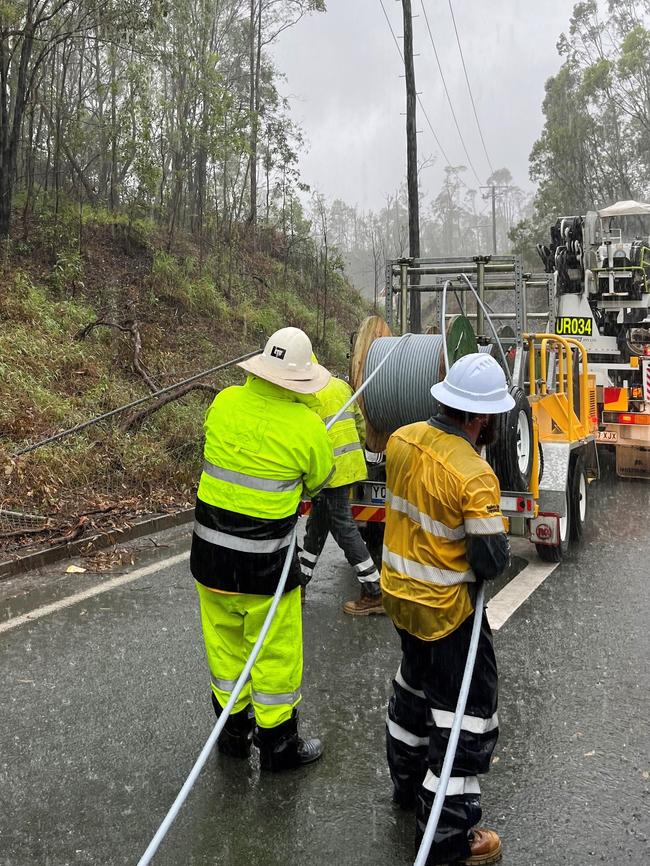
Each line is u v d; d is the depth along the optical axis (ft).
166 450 32.07
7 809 10.91
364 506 21.94
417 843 9.86
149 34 56.08
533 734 13.03
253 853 10.02
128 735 12.94
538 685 14.87
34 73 47.47
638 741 12.79
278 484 11.29
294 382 11.38
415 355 19.71
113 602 19.27
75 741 12.73
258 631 11.60
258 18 85.92
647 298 39.22
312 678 15.19
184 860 9.88
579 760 12.21
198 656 16.12
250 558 11.26
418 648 10.02
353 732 13.14
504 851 10.06
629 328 39.34
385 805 11.07
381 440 20.94
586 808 10.98
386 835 10.39
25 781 11.59
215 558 11.44
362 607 18.81
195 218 71.56
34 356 36.55
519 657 16.16
